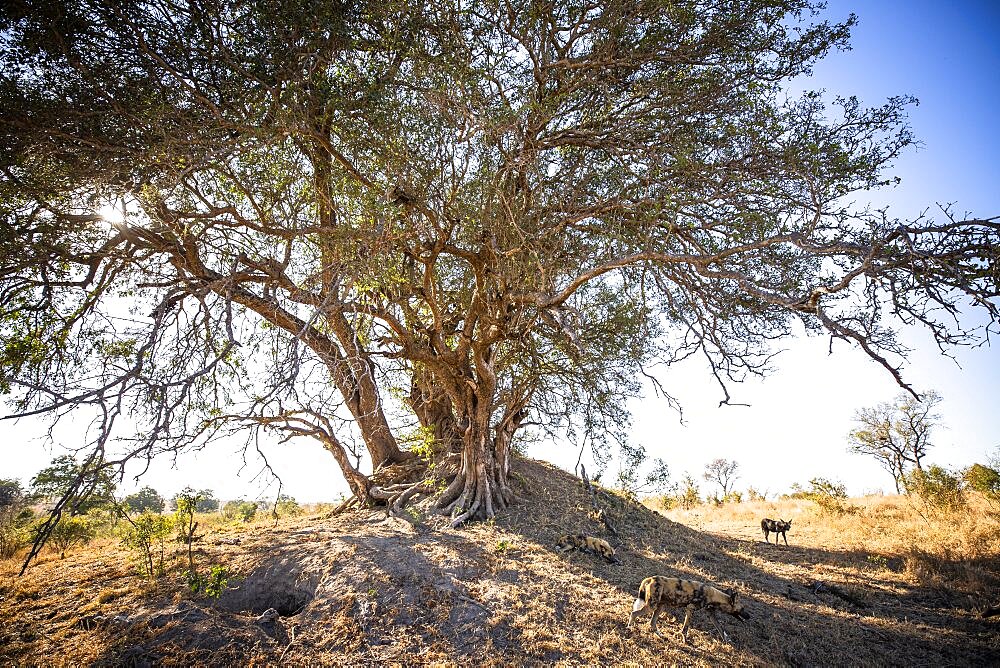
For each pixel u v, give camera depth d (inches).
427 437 551.2
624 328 505.0
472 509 500.1
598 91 399.9
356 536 426.9
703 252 372.2
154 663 267.9
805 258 388.5
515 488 578.9
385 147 344.2
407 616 311.0
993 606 352.2
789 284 364.2
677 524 625.9
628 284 444.5
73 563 420.8
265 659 274.4
